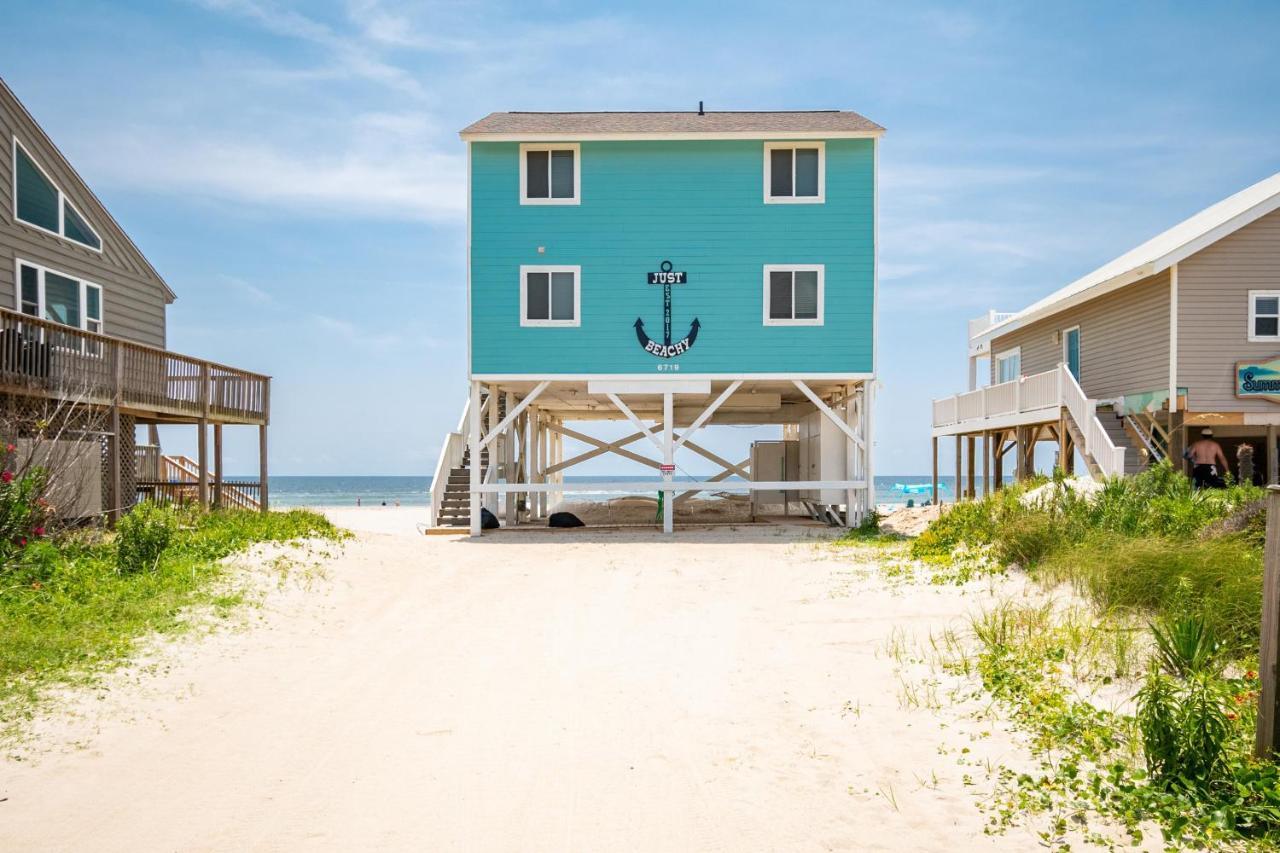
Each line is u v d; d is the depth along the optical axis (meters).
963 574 12.17
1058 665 7.66
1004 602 10.15
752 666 8.92
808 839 5.08
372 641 10.42
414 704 7.84
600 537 21.86
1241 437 21.30
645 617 11.73
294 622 11.12
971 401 27.25
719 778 6.04
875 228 22.56
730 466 28.92
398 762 6.43
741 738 6.80
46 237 19.50
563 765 6.34
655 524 25.62
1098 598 9.35
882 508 41.16
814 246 22.61
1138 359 21.67
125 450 19.92
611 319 22.62
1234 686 6.57
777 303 22.61
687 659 9.35
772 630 10.54
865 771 6.01
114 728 7.04
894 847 4.93
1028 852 4.79
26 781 6.00
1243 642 7.58
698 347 22.56
